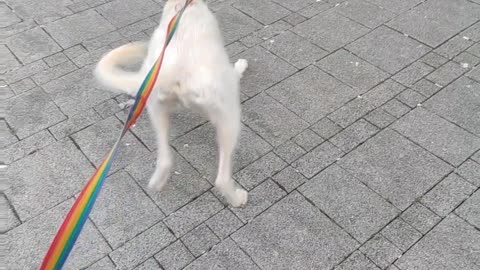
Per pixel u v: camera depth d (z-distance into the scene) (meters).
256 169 1.02
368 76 1.25
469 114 1.14
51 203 0.96
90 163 1.04
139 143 1.09
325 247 0.88
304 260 0.86
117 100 1.19
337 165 1.03
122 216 0.94
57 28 1.43
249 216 0.94
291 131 1.11
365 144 1.07
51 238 0.90
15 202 0.96
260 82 1.24
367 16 1.46
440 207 0.94
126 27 1.44
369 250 0.88
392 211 0.94
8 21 1.46
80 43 1.37
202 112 0.88
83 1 1.55
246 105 1.17
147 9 1.51
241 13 1.48
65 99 1.20
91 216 0.94
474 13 1.46
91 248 0.88
